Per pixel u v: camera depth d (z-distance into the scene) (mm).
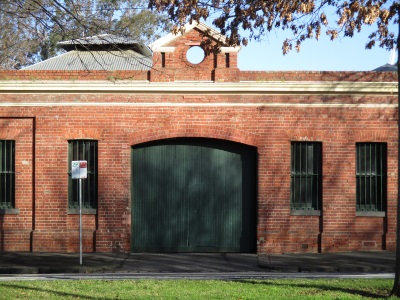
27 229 22734
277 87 22453
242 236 22812
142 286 13570
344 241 22547
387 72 22766
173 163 22906
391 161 22734
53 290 13039
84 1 22078
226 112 22672
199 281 14547
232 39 15680
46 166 22703
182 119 22641
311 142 22828
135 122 22656
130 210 22672
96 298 12016
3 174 22953
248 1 15250
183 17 15234
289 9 14680
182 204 22859
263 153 22594
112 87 22484
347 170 22656
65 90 22562
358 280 14680
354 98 22719
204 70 22625
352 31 14781
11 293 12664
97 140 22719
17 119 22828
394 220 22672
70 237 22625
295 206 22750
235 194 22875
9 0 18031
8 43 36812
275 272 18703
